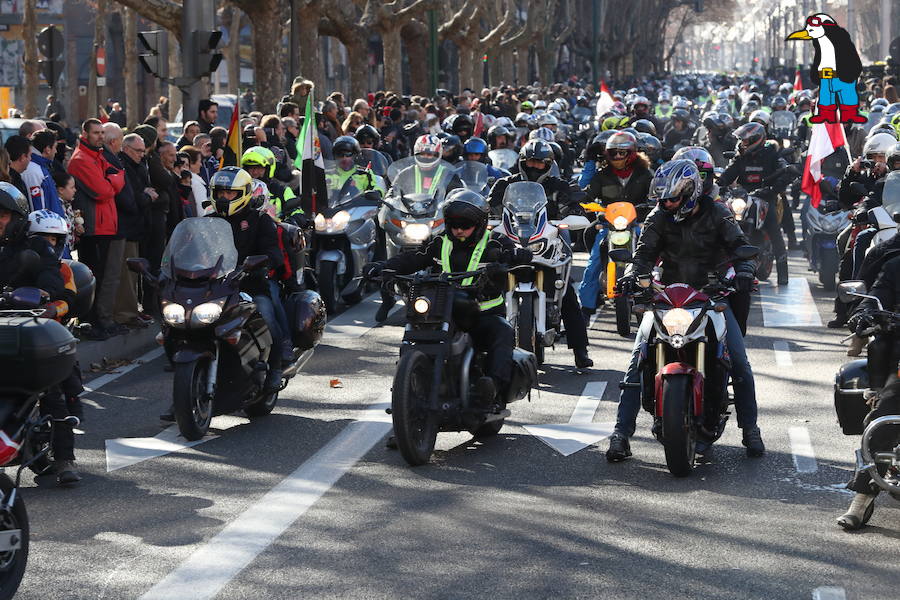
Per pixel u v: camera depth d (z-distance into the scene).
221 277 30.06
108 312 41.56
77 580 20.59
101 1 110.31
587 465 27.73
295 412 33.19
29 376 20.89
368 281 28.84
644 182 42.88
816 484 26.02
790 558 21.36
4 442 20.34
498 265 28.22
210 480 26.75
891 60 165.62
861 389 23.94
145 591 20.08
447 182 50.31
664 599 19.50
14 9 167.25
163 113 110.75
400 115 80.00
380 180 55.19
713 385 27.30
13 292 24.88
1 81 167.75
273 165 44.16
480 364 29.06
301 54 114.06
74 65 187.88
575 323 38.00
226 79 198.75
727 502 24.75
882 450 22.52
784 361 39.25
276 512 24.30
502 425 31.31
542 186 37.94
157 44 56.94
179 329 29.83
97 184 40.41
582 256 65.44
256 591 20.05
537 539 22.45
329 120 66.06
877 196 42.34
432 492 25.62
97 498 25.47
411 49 174.00
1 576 19.47
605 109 108.62
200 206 46.88
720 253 27.73
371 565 21.17
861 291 23.17
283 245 32.88
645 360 27.28
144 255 45.09
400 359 27.66
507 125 69.88
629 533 22.77
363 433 30.77
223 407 30.91
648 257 27.78
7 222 26.06
